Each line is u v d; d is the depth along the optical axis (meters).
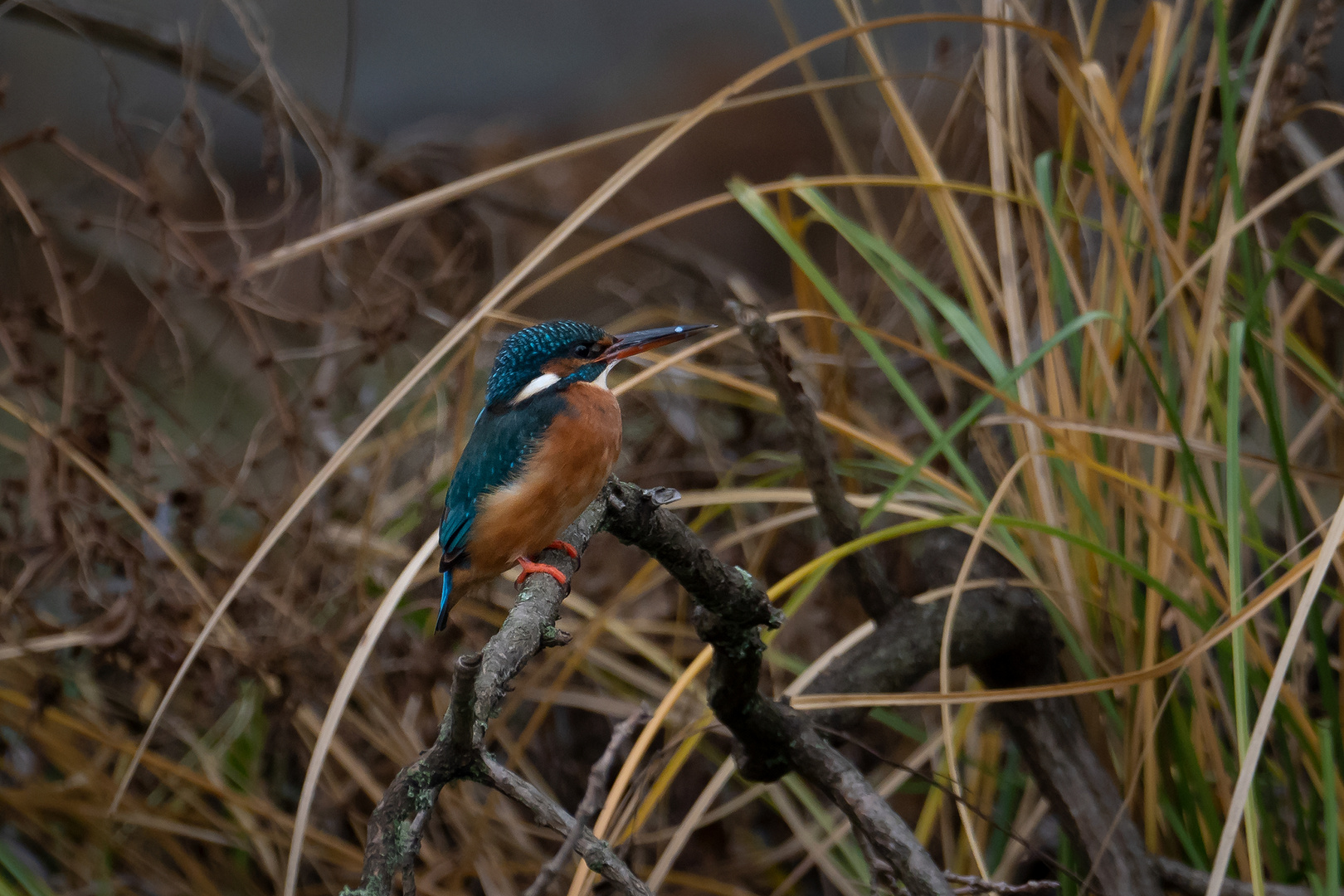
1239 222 6.11
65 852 8.68
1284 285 8.76
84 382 8.81
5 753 9.22
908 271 6.70
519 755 8.03
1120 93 6.89
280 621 8.54
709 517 7.95
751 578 4.85
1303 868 6.07
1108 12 9.50
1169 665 5.39
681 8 21.02
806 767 5.36
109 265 10.35
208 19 11.01
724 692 5.20
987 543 6.86
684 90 19.88
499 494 5.88
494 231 11.37
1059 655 7.01
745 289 9.36
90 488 8.27
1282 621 6.39
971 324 6.52
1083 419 6.46
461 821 8.49
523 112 19.78
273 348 9.27
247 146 16.72
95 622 8.03
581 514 6.15
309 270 10.59
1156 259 6.77
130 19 10.30
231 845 8.71
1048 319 6.83
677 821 8.96
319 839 8.40
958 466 6.59
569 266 6.76
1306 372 7.19
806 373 9.06
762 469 9.68
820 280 6.73
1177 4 7.00
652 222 6.84
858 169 8.75
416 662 8.38
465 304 10.14
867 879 7.59
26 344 8.25
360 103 19.70
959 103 8.14
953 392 8.03
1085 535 6.69
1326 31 7.61
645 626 8.84
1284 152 8.77
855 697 5.66
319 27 20.45
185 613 7.99
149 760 8.33
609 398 6.29
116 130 8.88
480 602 8.87
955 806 7.64
